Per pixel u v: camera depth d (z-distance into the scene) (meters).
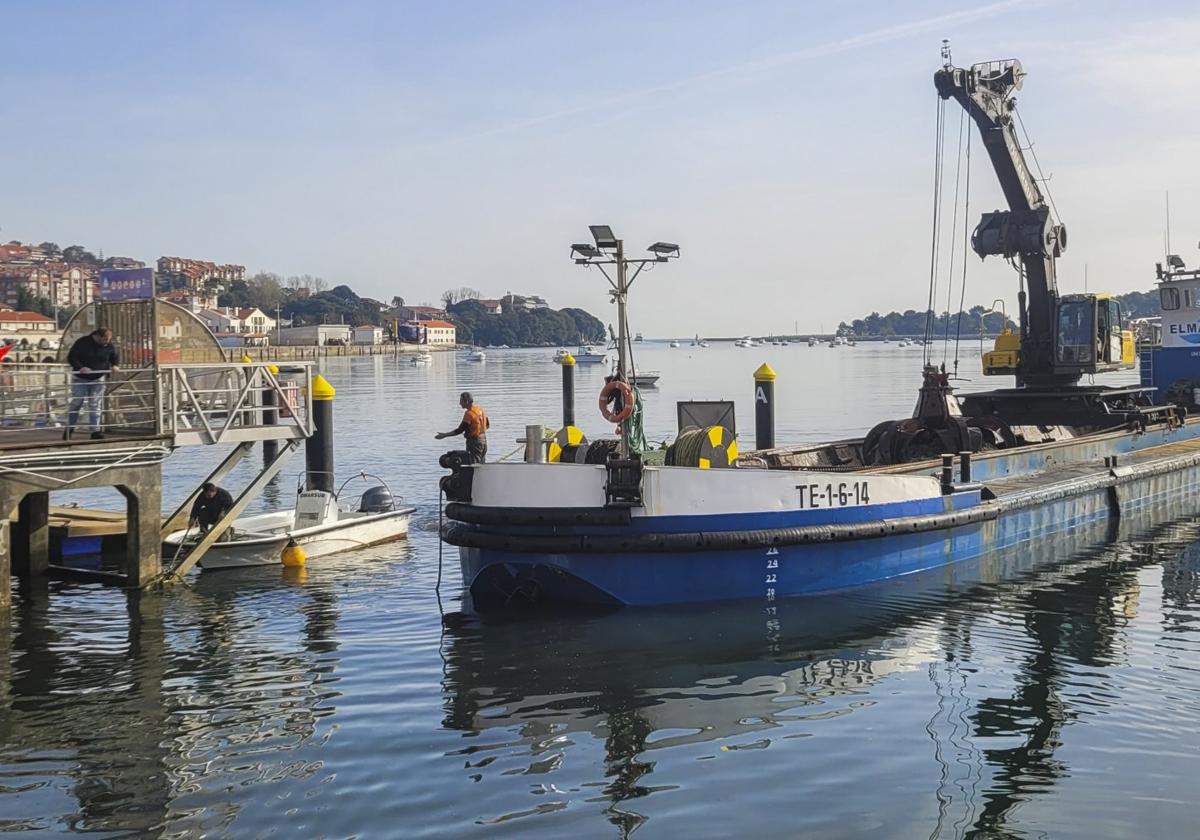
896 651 11.88
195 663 11.80
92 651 12.34
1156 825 7.68
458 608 13.93
